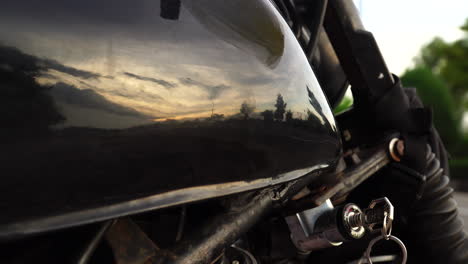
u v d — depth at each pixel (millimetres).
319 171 762
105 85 520
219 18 644
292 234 947
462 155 20172
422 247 1291
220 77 611
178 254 697
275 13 756
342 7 1178
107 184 516
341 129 1295
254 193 764
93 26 525
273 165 663
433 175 1275
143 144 538
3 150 461
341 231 873
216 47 622
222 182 606
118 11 549
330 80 1331
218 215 750
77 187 499
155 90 553
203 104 587
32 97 476
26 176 472
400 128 1224
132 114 532
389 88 1221
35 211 477
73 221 496
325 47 1311
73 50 506
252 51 663
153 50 562
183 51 587
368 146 1248
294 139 693
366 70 1201
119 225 696
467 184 15305
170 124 558
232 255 909
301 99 714
